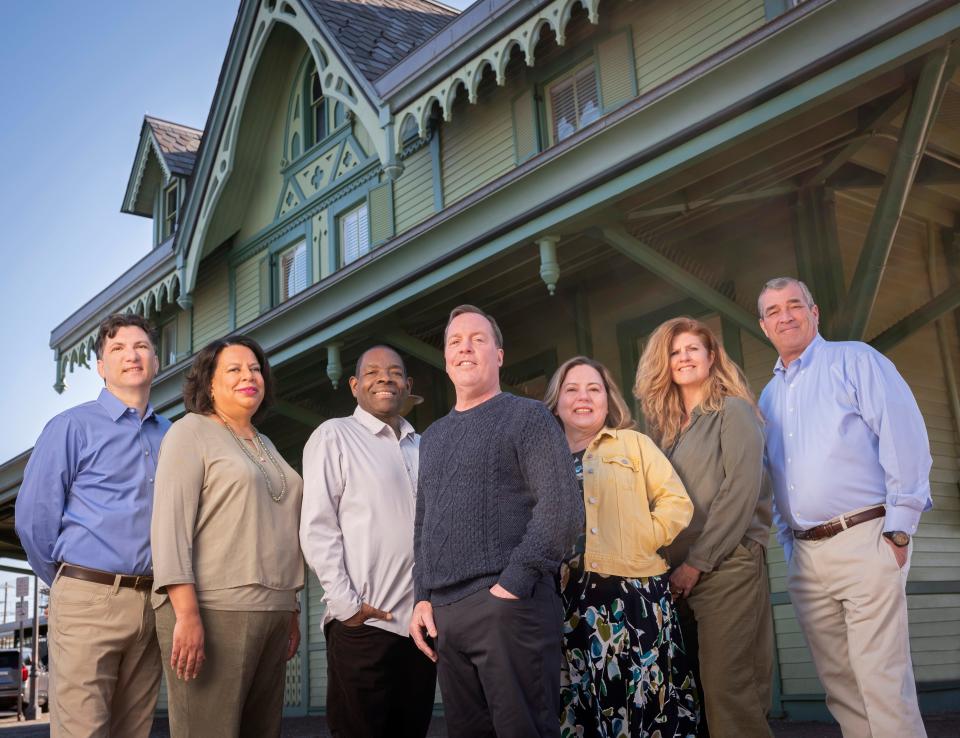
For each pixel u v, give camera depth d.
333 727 3.32
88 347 14.09
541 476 2.64
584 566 3.15
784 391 3.45
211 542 2.98
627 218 6.45
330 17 10.52
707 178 6.41
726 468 3.22
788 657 6.99
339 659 3.27
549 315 9.26
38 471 3.19
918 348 7.60
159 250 12.59
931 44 4.58
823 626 3.26
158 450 3.39
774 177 6.73
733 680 3.12
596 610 3.09
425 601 2.78
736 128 5.33
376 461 3.45
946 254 7.91
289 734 8.74
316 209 12.09
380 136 9.07
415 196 10.55
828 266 7.02
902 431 3.08
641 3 8.41
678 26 8.07
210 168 12.18
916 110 4.95
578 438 3.48
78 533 3.16
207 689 2.86
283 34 12.51
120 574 3.13
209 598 2.92
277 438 12.45
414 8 12.56
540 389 9.32
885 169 6.82
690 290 6.77
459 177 10.02
